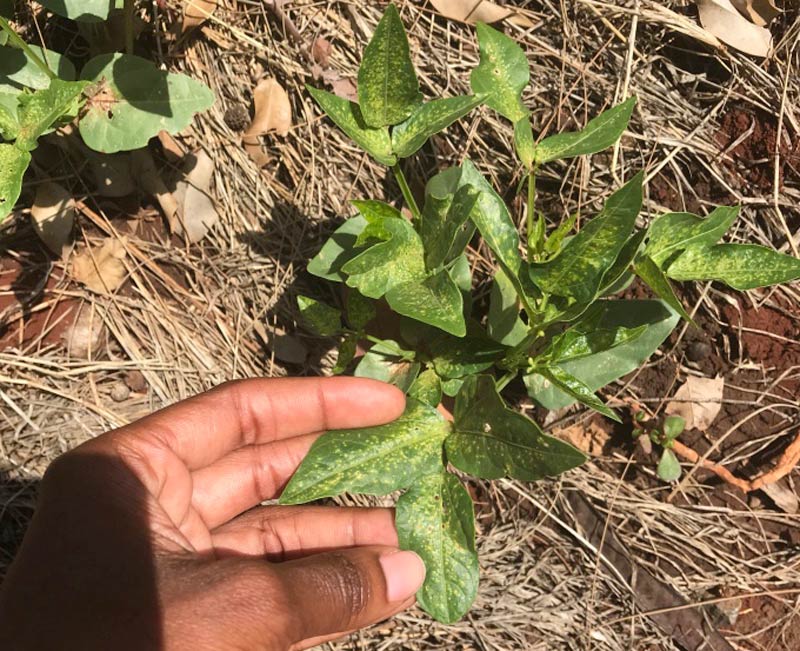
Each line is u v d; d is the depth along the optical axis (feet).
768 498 1.27
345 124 1.05
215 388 1.06
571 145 1.06
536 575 1.26
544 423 1.29
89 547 0.88
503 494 1.29
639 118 1.28
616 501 1.27
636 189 0.91
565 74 1.30
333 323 1.13
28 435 1.24
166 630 0.83
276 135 1.31
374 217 1.09
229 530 1.09
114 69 1.13
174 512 0.99
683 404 1.27
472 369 1.14
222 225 1.31
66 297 1.29
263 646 0.85
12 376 1.26
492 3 1.28
